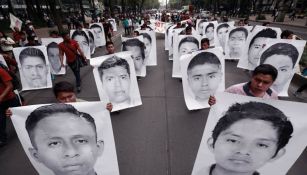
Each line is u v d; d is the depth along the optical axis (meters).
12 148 4.28
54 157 2.61
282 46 5.45
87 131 2.61
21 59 7.21
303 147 2.41
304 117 2.33
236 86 2.79
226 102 2.44
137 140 4.34
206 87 5.37
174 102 6.00
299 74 7.09
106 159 2.71
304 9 44.53
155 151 3.99
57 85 2.65
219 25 11.59
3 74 3.85
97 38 14.99
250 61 7.60
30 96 6.94
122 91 5.40
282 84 5.70
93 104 2.58
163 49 14.37
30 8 33.38
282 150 2.46
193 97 5.42
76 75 7.05
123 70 5.37
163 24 19.98
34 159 2.63
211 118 2.52
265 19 38.09
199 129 4.65
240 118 2.45
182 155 3.86
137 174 3.46
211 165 2.65
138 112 5.49
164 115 5.29
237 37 9.77
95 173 2.72
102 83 5.25
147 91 6.89
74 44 6.90
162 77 8.30
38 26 31.80
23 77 7.32
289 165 2.49
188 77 5.30
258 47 7.37
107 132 2.67
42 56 7.34
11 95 4.17
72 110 2.55
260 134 2.45
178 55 7.86
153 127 4.79
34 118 2.51
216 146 2.57
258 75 2.45
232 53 9.99
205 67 5.29
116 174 2.77
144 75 8.02
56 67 8.87
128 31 23.58
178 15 29.45
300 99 6.02
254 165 2.55
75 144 2.60
